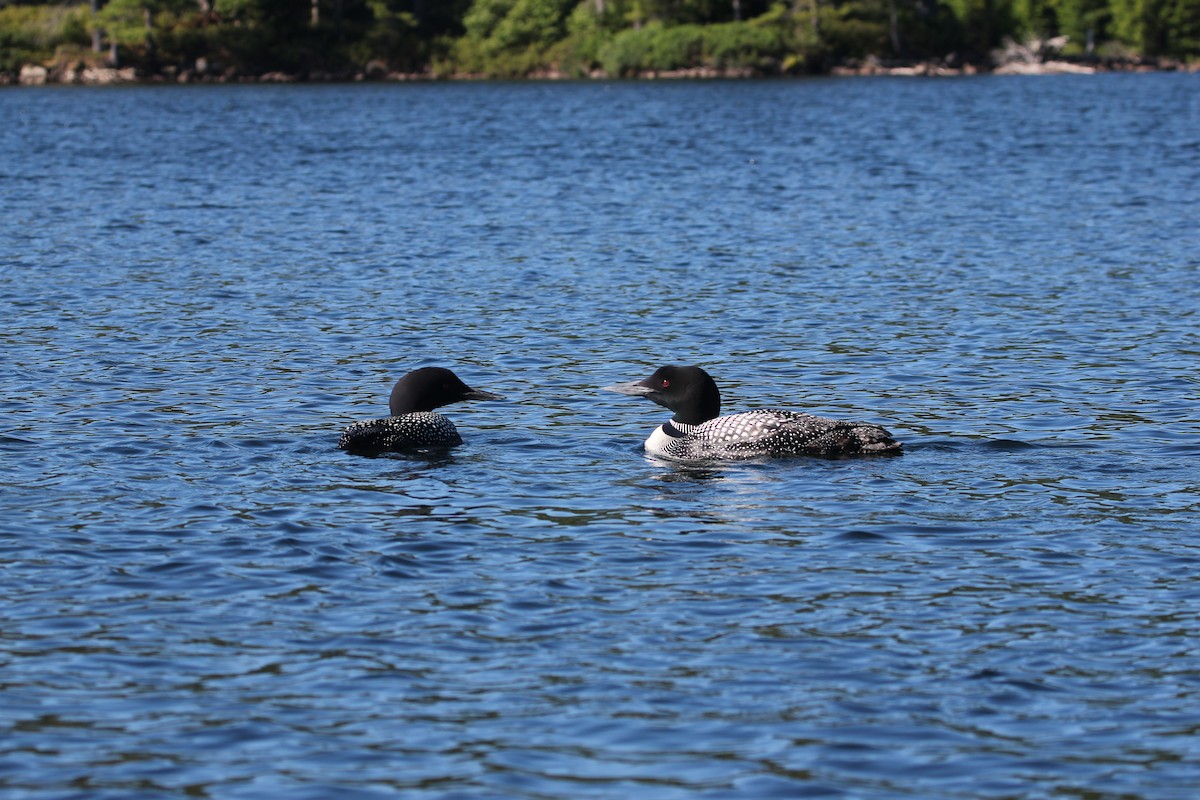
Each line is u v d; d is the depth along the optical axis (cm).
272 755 845
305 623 1027
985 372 1859
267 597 1073
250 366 1911
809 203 3772
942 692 920
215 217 3497
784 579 1109
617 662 963
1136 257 2802
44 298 2398
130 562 1144
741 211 3609
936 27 13175
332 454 1476
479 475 1398
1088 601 1065
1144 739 862
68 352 1983
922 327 2155
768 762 835
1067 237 3091
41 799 797
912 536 1205
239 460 1448
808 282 2562
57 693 920
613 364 1933
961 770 827
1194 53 13838
